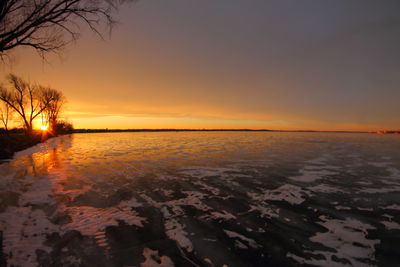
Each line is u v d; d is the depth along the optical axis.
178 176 7.94
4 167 9.27
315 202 5.25
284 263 2.78
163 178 7.59
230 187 6.52
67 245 3.02
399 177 7.95
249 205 4.99
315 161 11.67
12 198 5.09
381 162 11.50
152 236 3.39
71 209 4.48
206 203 5.07
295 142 27.50
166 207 4.77
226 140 31.67
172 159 12.15
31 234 3.31
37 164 10.16
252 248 3.12
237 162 11.18
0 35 6.60
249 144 23.48
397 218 4.31
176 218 4.16
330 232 3.68
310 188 6.48
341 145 22.95
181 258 2.81
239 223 3.99
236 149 17.83
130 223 3.87
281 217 4.32
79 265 2.57
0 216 3.95
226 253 2.97
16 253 2.76
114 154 14.35
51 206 4.63
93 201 5.05
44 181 6.87
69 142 26.72
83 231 3.47
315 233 3.64
